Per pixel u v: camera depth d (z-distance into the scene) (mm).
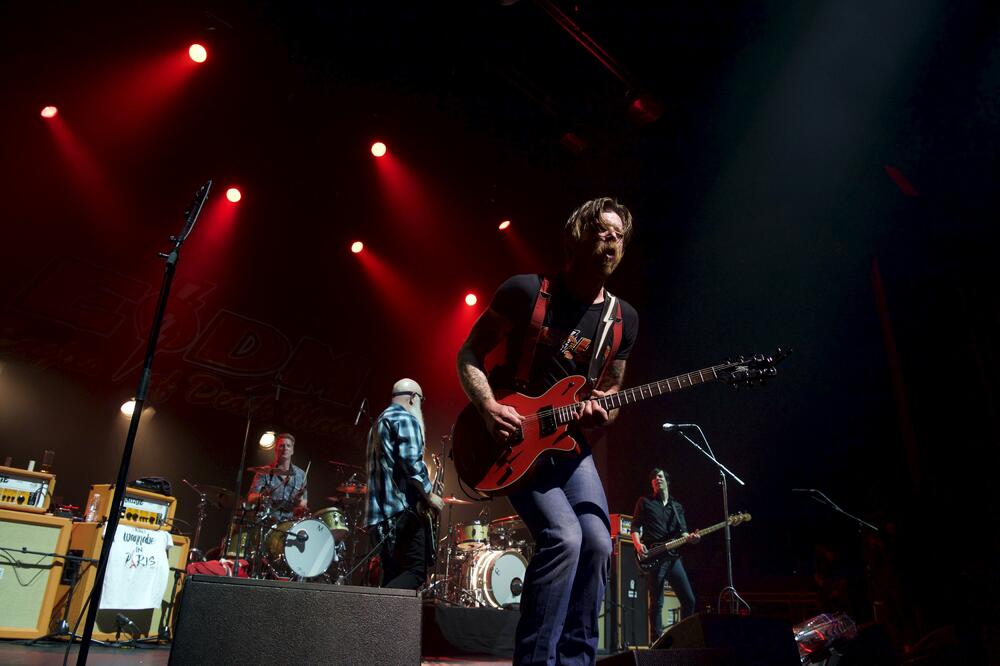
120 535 5531
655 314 11664
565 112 9703
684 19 8633
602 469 10914
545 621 2135
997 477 6949
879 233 8984
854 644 3863
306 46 8844
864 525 6266
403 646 2189
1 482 5250
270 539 6457
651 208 11312
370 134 10039
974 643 4281
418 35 8828
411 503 4230
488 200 11234
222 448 9289
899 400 8109
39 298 8188
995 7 7273
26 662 3668
